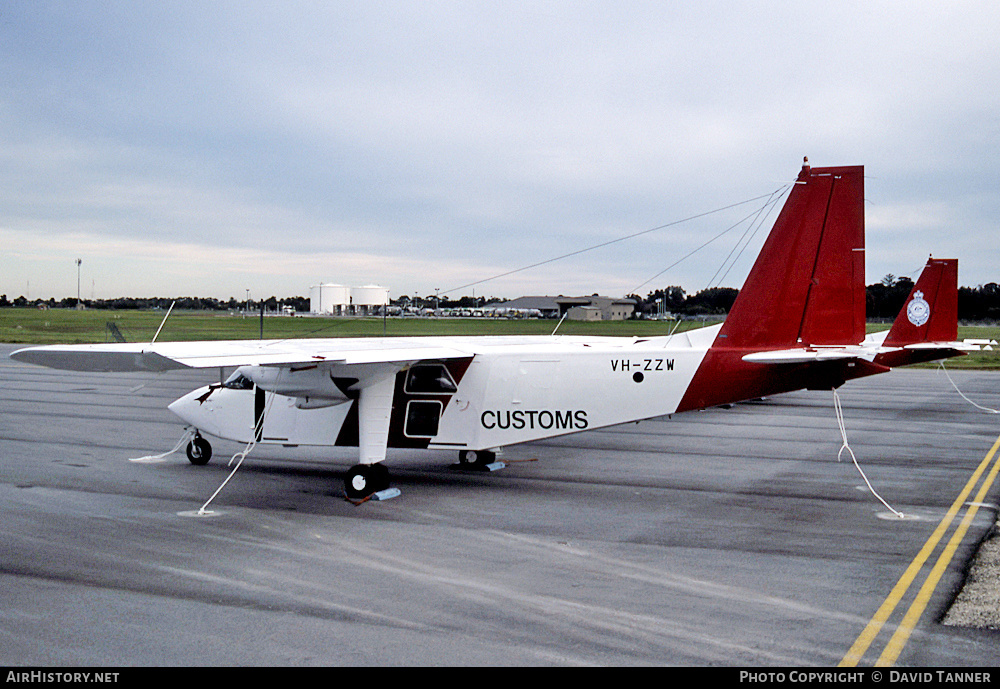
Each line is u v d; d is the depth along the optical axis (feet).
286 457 60.08
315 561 33.40
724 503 44.98
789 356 43.45
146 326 232.94
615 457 60.95
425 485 49.78
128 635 25.27
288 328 206.08
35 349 37.35
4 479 50.78
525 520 40.78
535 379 48.39
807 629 26.02
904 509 43.62
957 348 103.76
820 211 45.65
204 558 33.76
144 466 55.77
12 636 25.14
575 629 25.95
